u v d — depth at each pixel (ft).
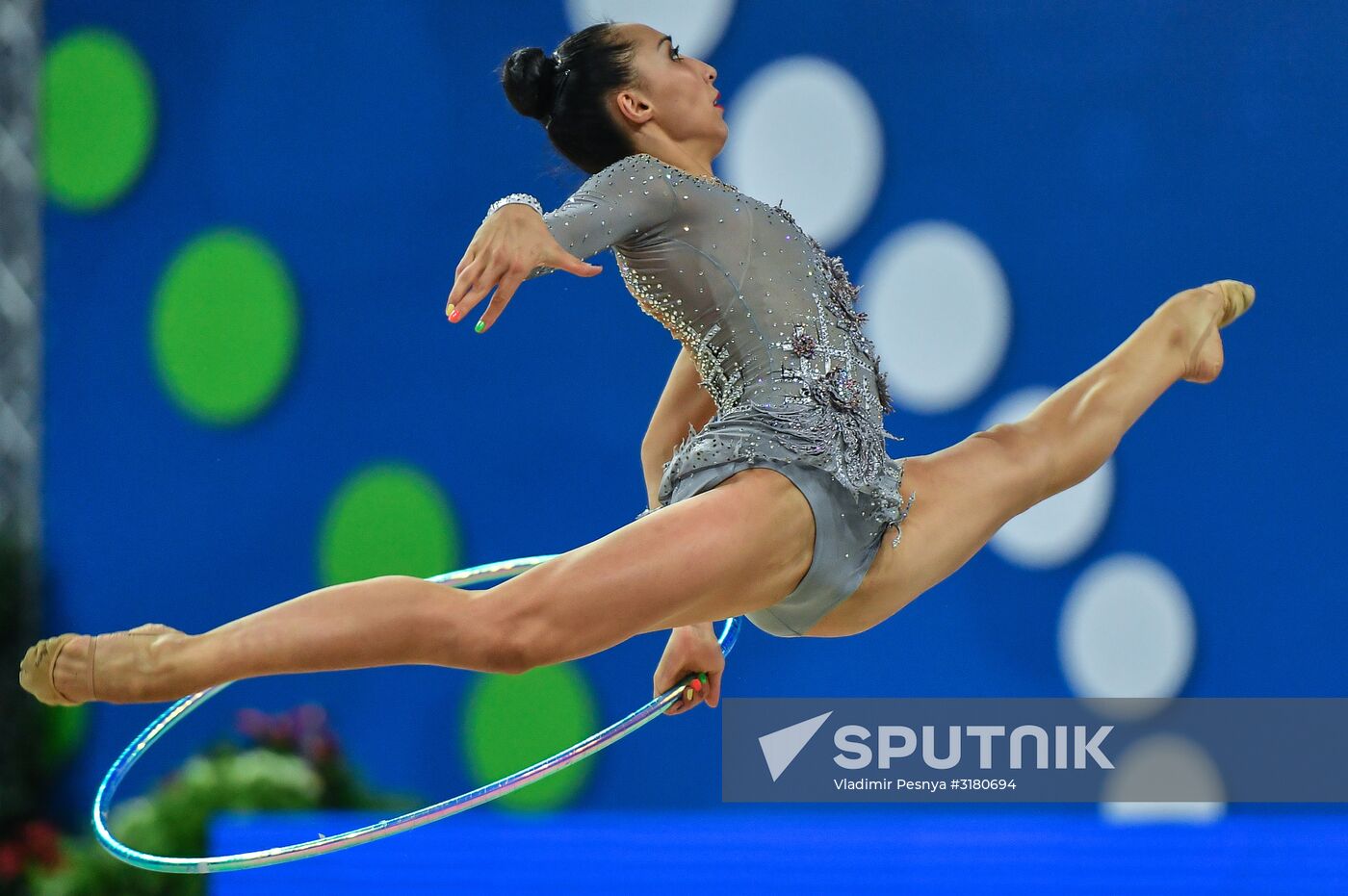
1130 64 54.08
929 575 25.80
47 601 61.36
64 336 62.23
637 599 22.22
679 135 27.32
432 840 45.09
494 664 22.00
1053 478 27.50
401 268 59.26
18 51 63.21
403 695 57.26
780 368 24.63
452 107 59.11
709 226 25.08
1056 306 54.24
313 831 45.93
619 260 26.04
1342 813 51.70
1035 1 54.75
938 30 55.31
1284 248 53.01
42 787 59.82
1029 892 42.78
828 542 24.04
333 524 59.11
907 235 55.21
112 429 61.67
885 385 26.22
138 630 21.75
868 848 43.45
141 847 51.06
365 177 59.82
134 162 61.98
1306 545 52.44
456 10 59.16
